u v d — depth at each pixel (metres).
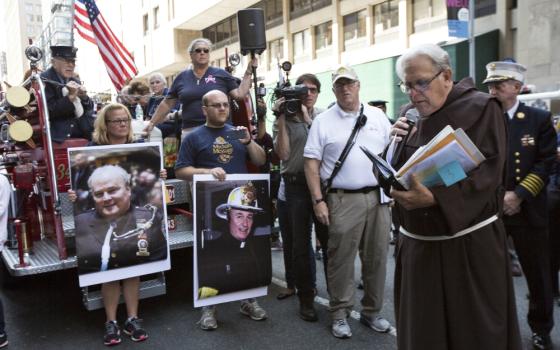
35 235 4.90
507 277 2.18
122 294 4.20
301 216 4.21
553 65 10.83
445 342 2.18
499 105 2.16
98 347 3.89
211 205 4.03
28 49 4.23
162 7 30.78
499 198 2.20
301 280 4.25
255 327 4.18
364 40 18.05
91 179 3.85
